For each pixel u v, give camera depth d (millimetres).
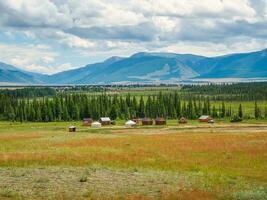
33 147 74562
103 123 184250
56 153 61719
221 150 65375
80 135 112312
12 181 36094
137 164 49562
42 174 40406
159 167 47250
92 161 51344
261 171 45000
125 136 104250
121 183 35844
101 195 30531
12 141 90750
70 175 39875
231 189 33406
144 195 30766
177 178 38938
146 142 82750
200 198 29312
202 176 40531
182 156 58562
